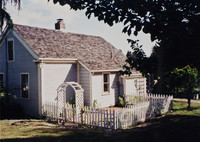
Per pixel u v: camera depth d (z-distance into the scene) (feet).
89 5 14.78
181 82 48.98
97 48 70.13
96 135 25.89
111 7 13.99
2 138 25.54
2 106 47.60
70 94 54.24
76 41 66.23
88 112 37.32
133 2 13.00
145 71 17.63
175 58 13.32
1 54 57.62
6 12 39.24
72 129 32.65
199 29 12.06
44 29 61.72
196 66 13.35
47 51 50.14
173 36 12.47
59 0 14.83
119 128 33.35
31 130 31.09
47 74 48.26
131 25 13.51
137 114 38.32
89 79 53.47
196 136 14.80
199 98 71.10
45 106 46.09
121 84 64.23
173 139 14.60
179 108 51.08
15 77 53.57
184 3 12.51
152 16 13.30
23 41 49.96
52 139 23.97
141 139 16.69
